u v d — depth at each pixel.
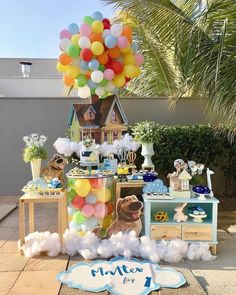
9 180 6.32
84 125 4.01
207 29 4.62
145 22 5.33
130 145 4.28
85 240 3.48
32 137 3.84
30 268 3.12
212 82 4.39
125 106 6.29
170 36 5.02
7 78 7.73
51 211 5.34
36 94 7.78
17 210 5.45
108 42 3.65
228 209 5.46
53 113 6.29
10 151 6.30
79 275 2.95
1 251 3.55
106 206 3.77
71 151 3.96
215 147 5.90
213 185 6.22
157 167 5.84
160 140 5.79
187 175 3.65
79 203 3.68
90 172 3.73
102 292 2.68
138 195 5.98
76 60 3.78
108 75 3.77
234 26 4.45
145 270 3.04
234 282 2.87
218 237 4.06
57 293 2.66
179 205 3.70
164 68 6.63
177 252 3.29
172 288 2.74
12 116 6.28
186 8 5.17
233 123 4.47
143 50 6.52
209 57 4.42
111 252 3.34
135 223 3.66
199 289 2.72
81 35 3.71
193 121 6.29
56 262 3.24
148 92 7.12
